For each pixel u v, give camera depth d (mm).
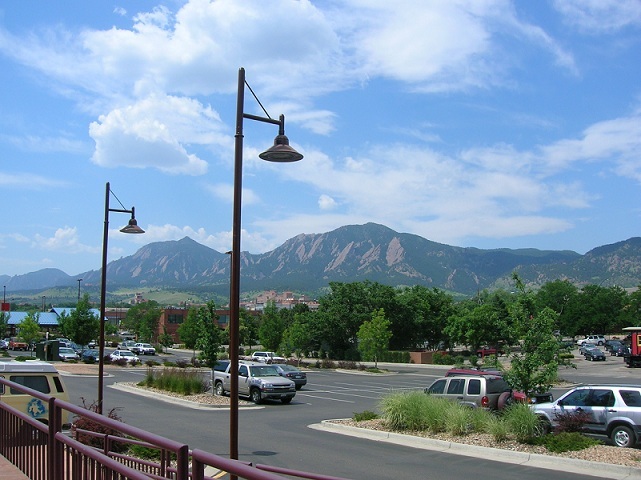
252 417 23000
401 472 12844
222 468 3779
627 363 55906
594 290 110188
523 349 16750
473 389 19078
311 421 21797
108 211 19328
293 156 10156
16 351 82375
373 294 79438
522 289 17078
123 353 58219
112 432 11945
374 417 20031
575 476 12430
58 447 6762
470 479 12156
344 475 12500
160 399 28906
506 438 15688
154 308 124562
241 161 9664
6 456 8852
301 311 113188
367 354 57000
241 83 9766
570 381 41000
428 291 85750
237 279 9328
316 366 58812
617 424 15695
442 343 85562
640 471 12477
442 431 17203
